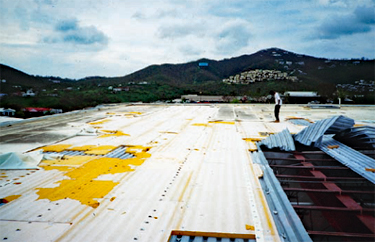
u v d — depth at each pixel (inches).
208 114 460.8
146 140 253.6
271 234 96.3
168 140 253.8
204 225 102.1
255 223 103.9
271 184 142.1
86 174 158.2
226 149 219.3
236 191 134.6
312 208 119.2
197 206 118.0
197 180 149.3
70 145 231.9
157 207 116.7
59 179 150.2
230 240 95.3
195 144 237.3
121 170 165.6
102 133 288.2
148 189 136.4
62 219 106.1
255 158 193.9
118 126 335.6
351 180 163.8
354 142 223.9
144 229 99.0
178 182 146.2
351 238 103.2
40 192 132.3
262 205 119.3
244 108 569.9
